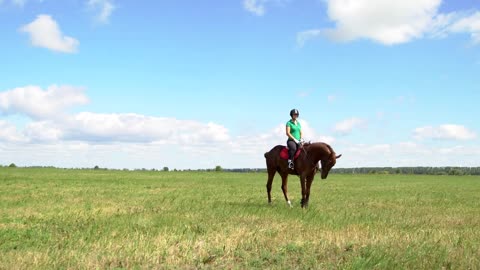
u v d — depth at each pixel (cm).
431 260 774
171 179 4356
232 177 5331
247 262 782
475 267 744
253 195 2356
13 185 2828
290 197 2269
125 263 768
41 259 765
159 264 770
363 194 2555
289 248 878
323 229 1122
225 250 866
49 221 1225
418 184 4166
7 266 716
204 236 1009
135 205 1700
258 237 991
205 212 1452
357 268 725
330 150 1616
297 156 1681
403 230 1130
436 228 1191
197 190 2691
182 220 1253
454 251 848
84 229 1091
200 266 762
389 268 728
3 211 1463
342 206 1786
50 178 3869
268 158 1862
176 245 902
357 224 1214
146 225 1147
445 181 5253
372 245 897
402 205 1872
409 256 789
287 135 1730
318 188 3219
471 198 2344
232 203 1800
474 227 1216
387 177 6569
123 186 2962
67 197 2012
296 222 1249
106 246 880
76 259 771
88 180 3675
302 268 750
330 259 812
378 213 1523
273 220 1291
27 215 1362
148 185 3177
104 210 1509
